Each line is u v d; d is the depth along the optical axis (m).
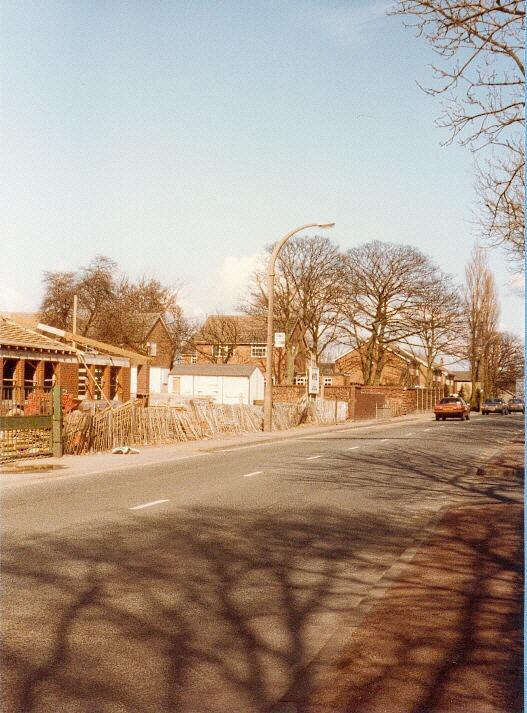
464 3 11.42
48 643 5.87
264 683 5.19
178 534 10.32
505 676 5.06
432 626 6.17
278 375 83.44
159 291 86.31
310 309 67.06
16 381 28.06
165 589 7.52
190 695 4.96
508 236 15.73
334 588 7.80
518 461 21.16
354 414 53.16
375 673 5.16
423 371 105.44
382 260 66.12
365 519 12.12
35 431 19.84
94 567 8.31
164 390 79.06
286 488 15.46
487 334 88.12
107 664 5.48
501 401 83.50
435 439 32.09
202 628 6.36
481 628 6.10
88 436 22.14
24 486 15.32
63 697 4.88
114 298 63.44
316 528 11.16
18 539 9.74
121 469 18.83
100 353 35.47
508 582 7.61
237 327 87.12
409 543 10.27
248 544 9.84
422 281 66.12
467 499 14.36
